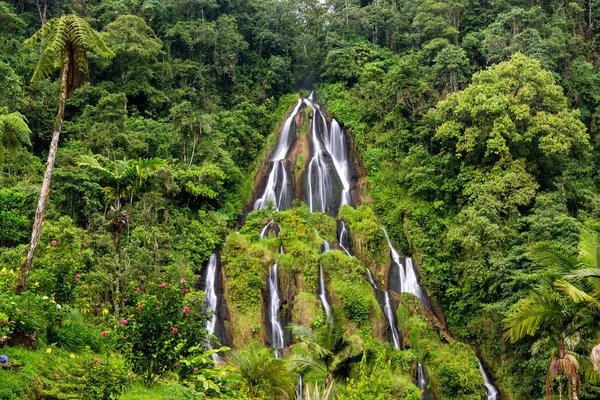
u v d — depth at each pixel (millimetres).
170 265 32219
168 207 37594
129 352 13445
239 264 35812
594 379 18453
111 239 28641
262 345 33094
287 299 35000
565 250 30281
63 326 14500
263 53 59406
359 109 51750
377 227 40938
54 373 12188
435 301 38219
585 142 39844
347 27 63781
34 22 51562
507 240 34531
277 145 50969
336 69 56562
